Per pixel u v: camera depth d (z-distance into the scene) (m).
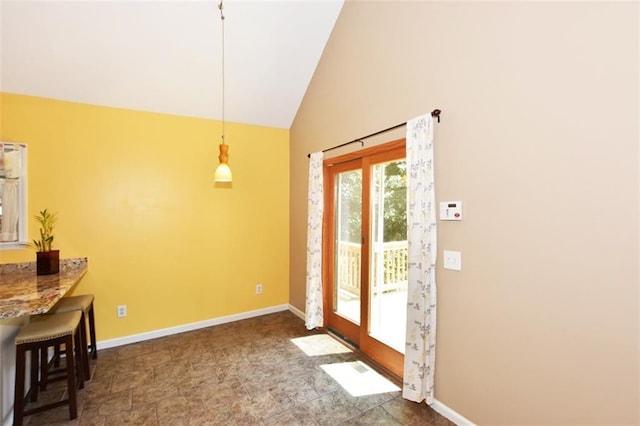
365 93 2.76
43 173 2.84
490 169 1.79
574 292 1.47
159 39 2.71
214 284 3.71
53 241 2.89
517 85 1.66
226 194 3.76
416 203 2.15
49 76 2.71
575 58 1.44
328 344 3.17
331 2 2.97
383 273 2.75
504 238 1.74
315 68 3.52
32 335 1.90
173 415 2.09
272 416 2.08
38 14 2.32
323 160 3.41
